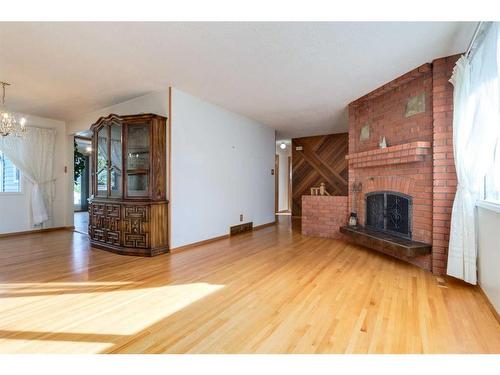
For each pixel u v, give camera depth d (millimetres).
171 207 3926
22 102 4527
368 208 4285
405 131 3475
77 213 9406
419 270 3105
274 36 2465
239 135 5461
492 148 2322
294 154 8250
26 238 5000
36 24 2260
